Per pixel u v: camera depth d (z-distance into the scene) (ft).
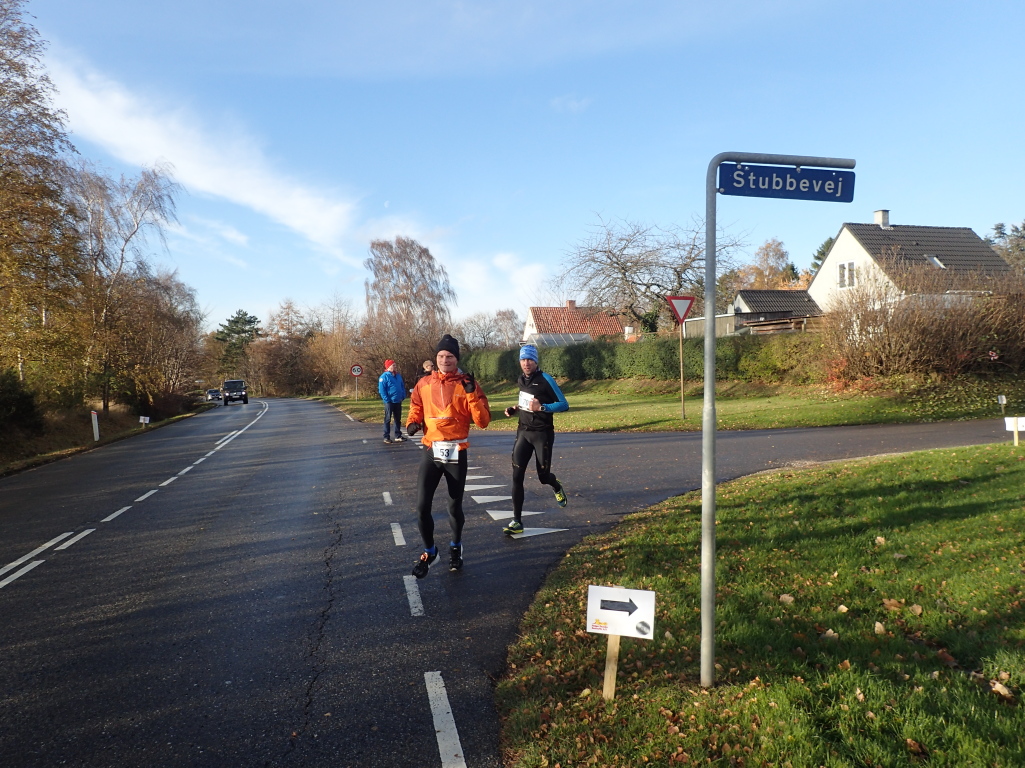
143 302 105.19
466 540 21.81
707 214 10.52
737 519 21.40
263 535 23.71
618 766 8.95
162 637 14.70
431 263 158.61
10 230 57.82
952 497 22.11
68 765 9.87
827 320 70.44
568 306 197.47
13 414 61.46
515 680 11.76
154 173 96.32
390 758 9.77
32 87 58.29
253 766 9.70
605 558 18.25
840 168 10.86
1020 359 65.77
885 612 13.61
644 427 54.39
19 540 24.73
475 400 17.83
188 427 88.89
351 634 14.44
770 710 9.82
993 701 9.88
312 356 228.84
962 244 117.08
